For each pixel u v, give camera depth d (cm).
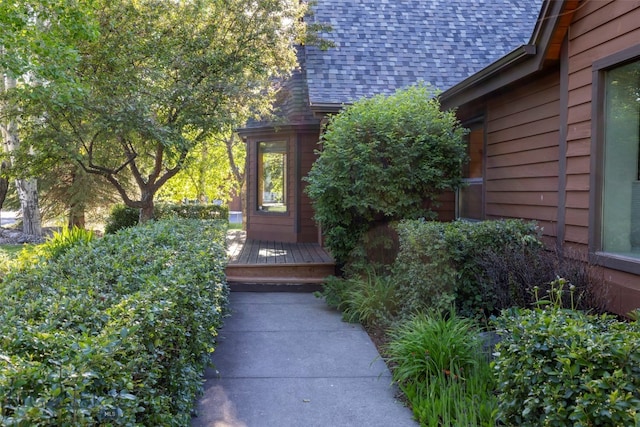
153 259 348
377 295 510
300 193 991
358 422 298
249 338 468
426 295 445
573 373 191
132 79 808
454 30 952
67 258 353
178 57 842
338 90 781
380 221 607
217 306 384
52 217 1573
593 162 402
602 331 230
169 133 819
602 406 178
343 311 563
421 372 337
